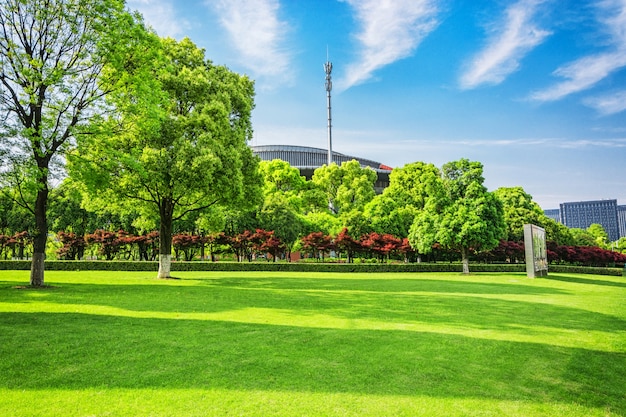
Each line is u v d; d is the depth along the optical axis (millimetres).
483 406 4547
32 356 5812
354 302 12422
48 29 14227
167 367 5473
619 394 5125
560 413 4457
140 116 15516
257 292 14680
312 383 5020
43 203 14781
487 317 10344
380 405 4445
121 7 14742
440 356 6395
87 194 19484
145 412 4109
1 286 14414
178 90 19109
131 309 9945
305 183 50969
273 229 38781
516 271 35312
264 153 74312
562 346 7457
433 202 34062
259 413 4137
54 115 14312
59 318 8531
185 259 41281
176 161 17281
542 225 47969
